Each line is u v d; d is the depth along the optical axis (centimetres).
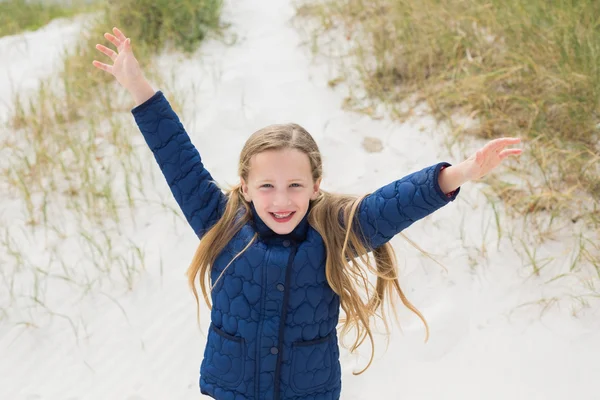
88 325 370
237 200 235
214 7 609
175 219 425
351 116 486
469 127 450
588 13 475
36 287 384
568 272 355
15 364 353
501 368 320
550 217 385
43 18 742
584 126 417
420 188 216
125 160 471
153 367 344
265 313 225
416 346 336
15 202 452
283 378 227
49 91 555
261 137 222
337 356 240
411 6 546
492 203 378
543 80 451
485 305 350
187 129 493
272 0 644
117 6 625
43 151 473
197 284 388
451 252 378
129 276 387
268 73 545
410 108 477
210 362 235
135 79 240
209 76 550
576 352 321
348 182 432
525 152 420
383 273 253
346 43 562
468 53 491
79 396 332
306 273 224
